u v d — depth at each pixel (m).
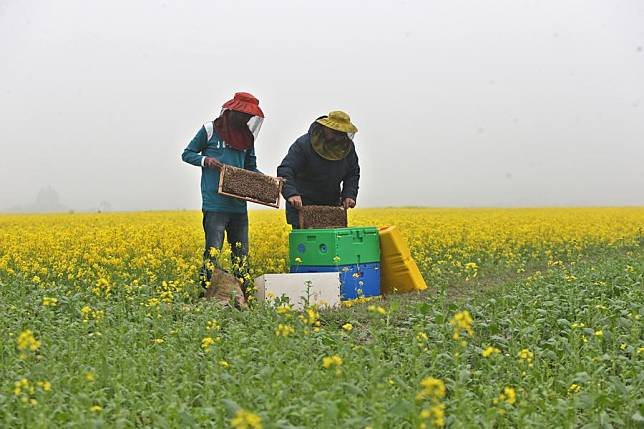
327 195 12.69
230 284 10.57
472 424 5.07
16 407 5.68
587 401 5.83
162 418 5.05
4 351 7.20
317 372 5.90
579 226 25.02
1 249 16.52
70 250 15.23
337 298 11.00
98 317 7.90
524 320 9.08
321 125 11.87
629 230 26.06
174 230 20.38
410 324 9.44
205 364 6.66
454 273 14.21
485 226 23.84
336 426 4.91
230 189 11.10
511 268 15.95
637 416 5.66
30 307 9.51
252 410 5.30
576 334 7.79
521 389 6.23
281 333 6.63
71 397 5.50
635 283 11.49
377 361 6.04
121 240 16.39
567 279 11.05
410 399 5.54
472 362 7.80
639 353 7.22
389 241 12.38
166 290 11.11
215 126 11.41
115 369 6.39
